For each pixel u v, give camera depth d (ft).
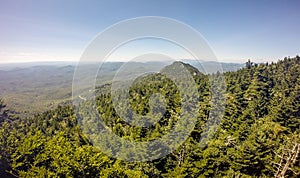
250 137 109.29
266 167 89.81
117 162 86.38
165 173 94.17
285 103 181.16
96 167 87.15
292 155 78.74
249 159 92.17
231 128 152.46
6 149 132.87
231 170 91.97
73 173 87.35
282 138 135.33
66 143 107.34
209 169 92.58
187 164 90.58
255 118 176.45
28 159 115.85
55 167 97.81
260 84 245.65
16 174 118.32
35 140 120.37
